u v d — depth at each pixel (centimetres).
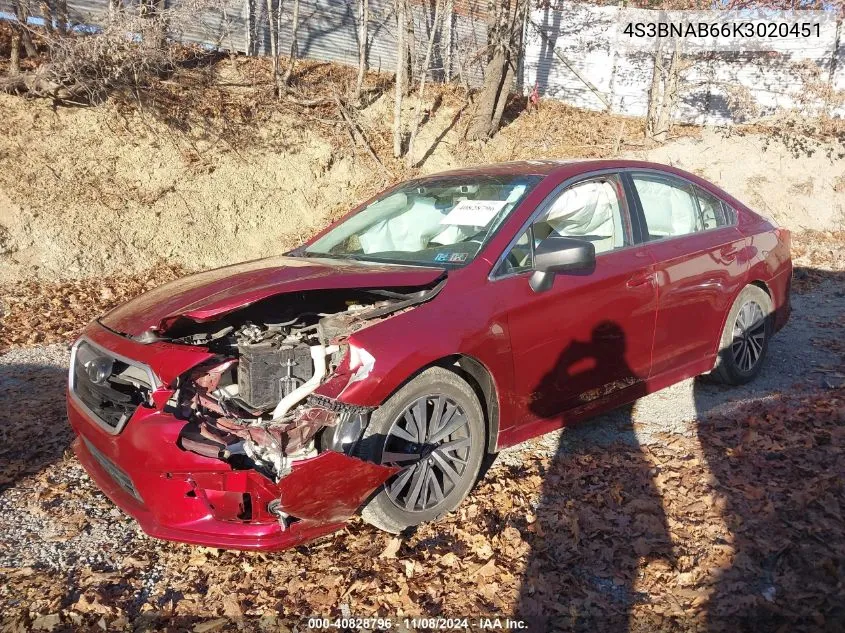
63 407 519
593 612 277
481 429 351
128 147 1142
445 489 343
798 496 346
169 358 300
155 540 340
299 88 1497
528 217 390
